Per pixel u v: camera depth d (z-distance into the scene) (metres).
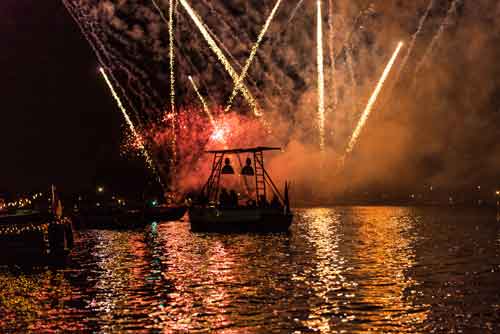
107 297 15.41
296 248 27.50
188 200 63.47
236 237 33.94
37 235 22.83
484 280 17.53
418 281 17.38
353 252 25.61
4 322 12.83
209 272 19.62
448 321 12.52
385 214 80.94
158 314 13.38
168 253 25.84
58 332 11.98
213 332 11.88
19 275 19.69
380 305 14.05
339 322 12.49
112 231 42.84
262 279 17.97
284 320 12.70
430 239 33.34
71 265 22.14
